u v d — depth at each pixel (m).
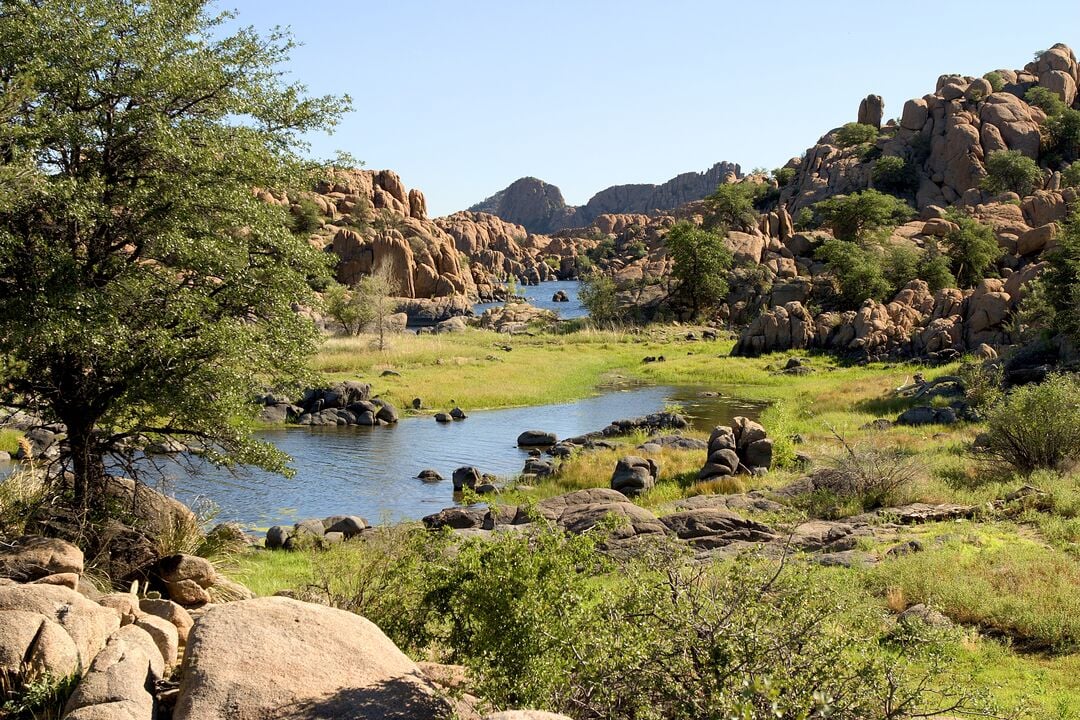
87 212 9.62
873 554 12.37
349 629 5.67
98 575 9.30
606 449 25.30
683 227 77.50
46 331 9.02
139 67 10.48
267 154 11.33
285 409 32.81
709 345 60.94
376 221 135.00
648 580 5.77
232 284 10.95
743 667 4.88
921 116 127.62
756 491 17.81
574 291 151.62
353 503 20.19
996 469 18.00
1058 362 30.30
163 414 10.78
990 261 71.81
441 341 59.38
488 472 23.91
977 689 6.36
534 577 5.71
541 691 5.18
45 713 5.30
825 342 52.12
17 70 9.88
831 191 128.38
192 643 5.26
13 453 21.58
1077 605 9.25
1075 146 116.88
